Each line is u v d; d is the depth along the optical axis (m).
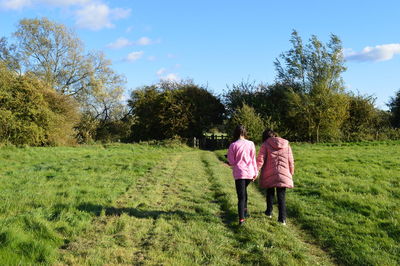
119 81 46.91
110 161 16.28
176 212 7.28
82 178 10.91
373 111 36.06
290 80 41.00
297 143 29.86
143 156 19.78
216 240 5.59
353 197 8.26
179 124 38.47
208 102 41.00
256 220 6.84
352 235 5.89
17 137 25.47
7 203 7.01
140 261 4.66
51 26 40.59
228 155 6.67
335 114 33.03
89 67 43.25
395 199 8.09
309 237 6.16
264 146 6.84
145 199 8.38
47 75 40.75
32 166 13.82
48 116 27.56
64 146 29.20
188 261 4.67
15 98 25.72
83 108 44.38
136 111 43.69
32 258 4.44
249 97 39.94
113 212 6.98
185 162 17.39
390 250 5.23
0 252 4.39
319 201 8.33
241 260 4.86
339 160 15.38
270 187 6.75
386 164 13.71
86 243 5.22
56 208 6.83
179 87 43.06
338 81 39.41
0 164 14.27
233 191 9.59
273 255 4.97
